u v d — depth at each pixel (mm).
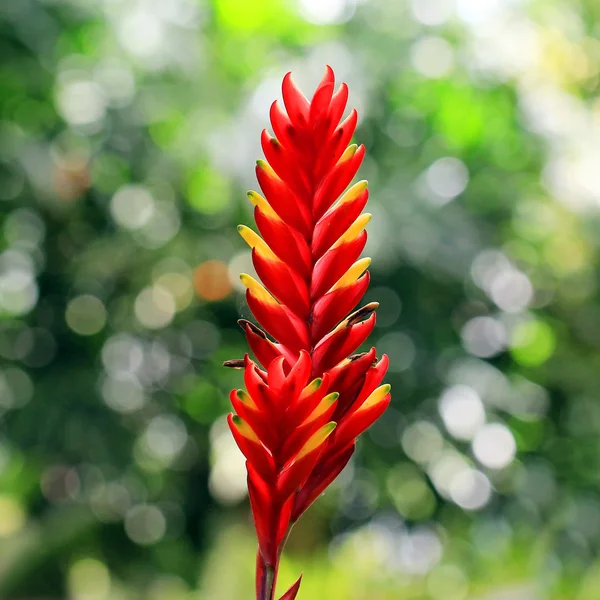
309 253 1374
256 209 1368
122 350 7895
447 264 6699
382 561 9039
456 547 9125
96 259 7602
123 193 7375
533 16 8219
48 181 6676
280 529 1352
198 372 7957
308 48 7117
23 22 5734
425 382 7254
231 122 6539
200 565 9211
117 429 7625
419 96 7305
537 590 7953
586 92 8531
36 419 7410
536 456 8047
